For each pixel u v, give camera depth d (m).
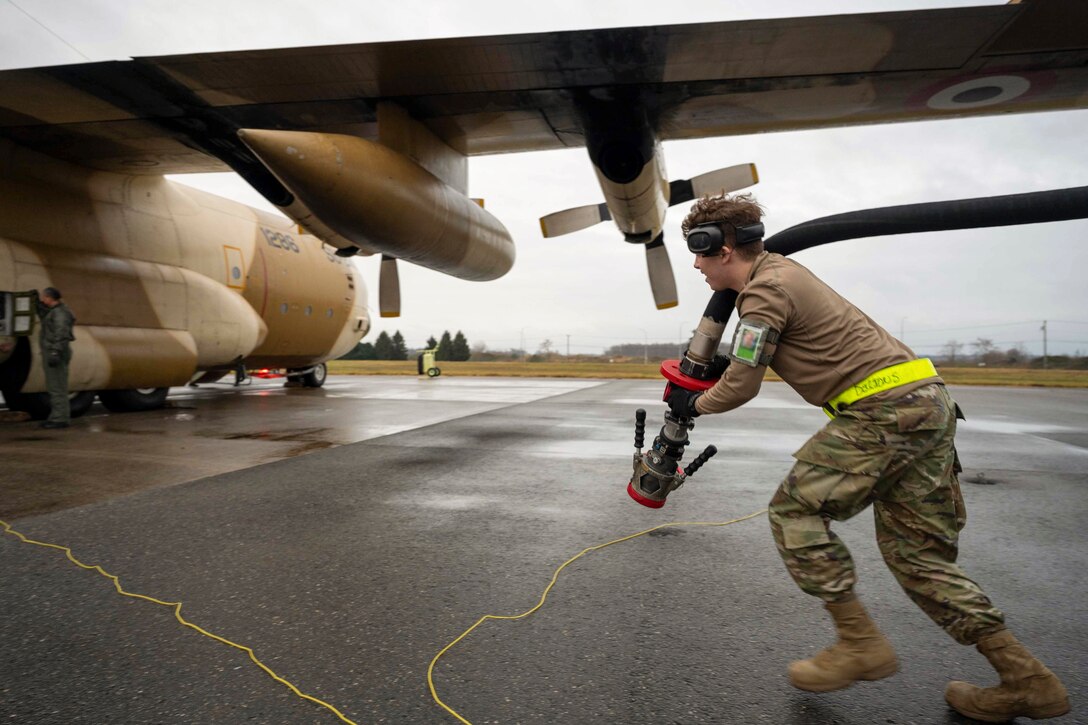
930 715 1.74
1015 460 5.83
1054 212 1.70
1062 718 1.71
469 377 25.36
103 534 3.39
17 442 6.61
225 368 13.08
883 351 1.72
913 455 1.67
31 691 1.85
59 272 8.66
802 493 1.76
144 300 9.74
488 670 1.99
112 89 7.02
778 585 2.71
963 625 1.68
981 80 7.08
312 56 6.37
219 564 2.95
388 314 10.03
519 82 7.02
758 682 1.92
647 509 3.97
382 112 7.64
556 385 19.00
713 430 7.98
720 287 1.95
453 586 2.70
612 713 1.75
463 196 8.68
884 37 6.02
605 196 8.31
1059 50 6.29
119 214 9.84
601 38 6.10
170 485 4.58
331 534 3.42
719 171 9.21
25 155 8.66
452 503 4.11
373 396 13.70
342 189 6.61
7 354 7.98
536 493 4.40
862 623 1.75
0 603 2.49
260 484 4.63
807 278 1.77
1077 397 14.96
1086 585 2.73
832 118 8.43
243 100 7.43
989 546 3.27
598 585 2.71
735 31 5.90
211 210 11.67
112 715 1.72
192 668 1.99
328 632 2.25
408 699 1.82
